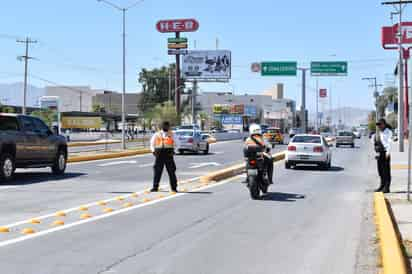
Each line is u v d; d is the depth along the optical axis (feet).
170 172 64.85
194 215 47.85
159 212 49.39
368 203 57.16
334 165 117.80
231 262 31.63
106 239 37.45
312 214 49.34
